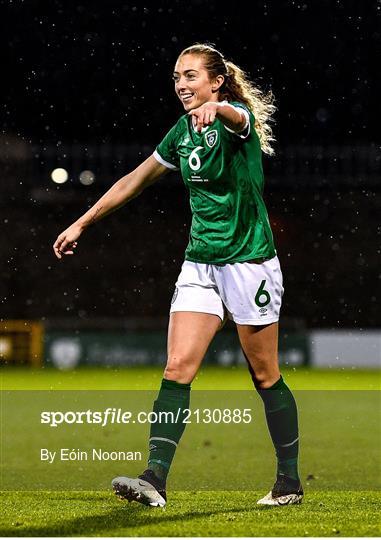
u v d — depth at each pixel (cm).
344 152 10606
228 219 1672
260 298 1684
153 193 10569
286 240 10500
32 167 10556
